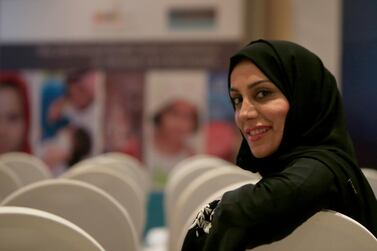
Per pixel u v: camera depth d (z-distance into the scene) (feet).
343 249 3.96
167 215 11.44
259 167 4.95
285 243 4.06
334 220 3.97
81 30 21.54
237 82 4.74
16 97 21.94
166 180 20.99
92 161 13.99
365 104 17.97
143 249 11.20
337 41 18.51
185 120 20.90
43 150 21.83
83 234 3.36
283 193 3.98
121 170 11.57
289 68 4.75
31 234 3.27
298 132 4.75
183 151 20.95
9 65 21.98
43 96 21.83
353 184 4.42
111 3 21.26
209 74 20.68
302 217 4.03
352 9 18.24
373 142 17.76
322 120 4.83
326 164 4.31
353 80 18.17
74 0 21.52
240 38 20.33
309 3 18.86
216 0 20.44
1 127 21.99
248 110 4.65
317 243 4.01
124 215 5.60
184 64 20.85
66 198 5.48
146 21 21.07
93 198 5.51
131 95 21.26
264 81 4.62
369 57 17.93
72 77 21.63
